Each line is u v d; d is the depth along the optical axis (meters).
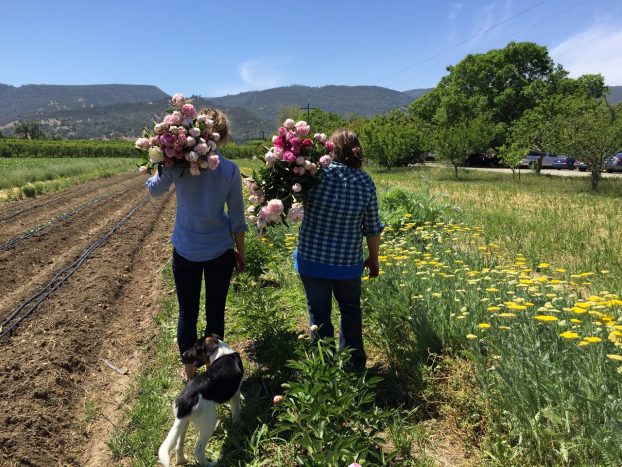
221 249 3.73
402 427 3.21
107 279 7.19
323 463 2.52
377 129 39.38
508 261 6.91
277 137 3.57
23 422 3.52
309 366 3.20
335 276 3.59
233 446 3.27
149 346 5.06
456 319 4.02
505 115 45.16
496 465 2.82
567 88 45.03
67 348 4.77
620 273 6.25
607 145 18.86
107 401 4.05
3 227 11.88
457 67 48.03
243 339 4.84
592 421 2.70
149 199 19.31
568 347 3.40
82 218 13.27
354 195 3.51
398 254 6.55
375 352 4.37
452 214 10.70
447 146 28.97
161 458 2.78
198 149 3.28
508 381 3.11
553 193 18.30
